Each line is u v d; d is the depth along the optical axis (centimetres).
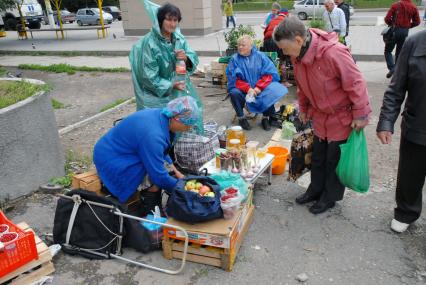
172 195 295
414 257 305
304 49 306
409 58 282
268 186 420
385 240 326
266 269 296
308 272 292
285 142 461
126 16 1817
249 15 2772
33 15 2655
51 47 1650
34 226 355
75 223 311
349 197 394
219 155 383
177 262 305
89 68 1117
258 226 349
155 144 308
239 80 583
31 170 409
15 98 407
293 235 336
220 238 282
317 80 311
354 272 291
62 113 729
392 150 502
